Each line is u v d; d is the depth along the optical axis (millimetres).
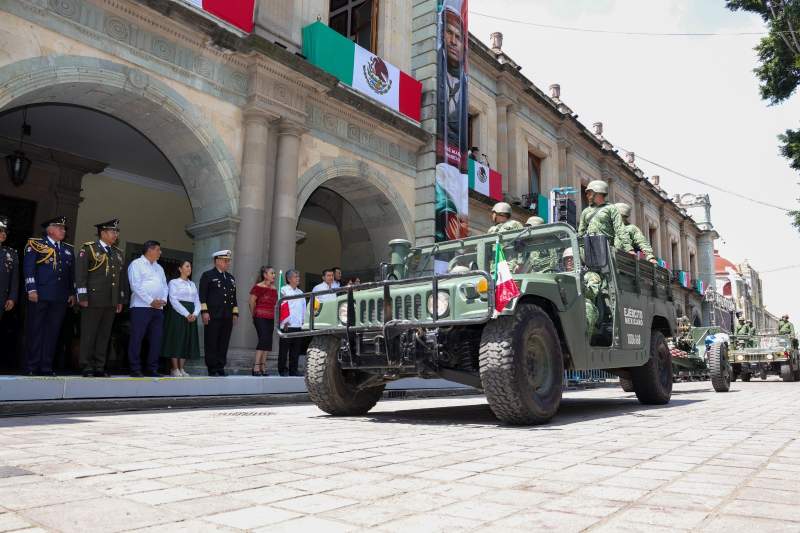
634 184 29188
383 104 12453
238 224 9477
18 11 7125
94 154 12234
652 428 4363
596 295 6008
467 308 4500
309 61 10867
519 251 5910
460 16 14742
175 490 2213
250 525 1747
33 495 2117
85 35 7758
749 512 1894
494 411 4559
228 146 9500
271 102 9906
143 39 8422
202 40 9102
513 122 19609
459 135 14219
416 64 14133
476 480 2412
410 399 8969
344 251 14148
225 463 2801
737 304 50719
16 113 10305
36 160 11641
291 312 8914
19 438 3658
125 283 7266
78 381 5816
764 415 5445
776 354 17547
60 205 12000
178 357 7625
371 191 12656
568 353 5207
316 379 5402
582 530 1696
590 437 3838
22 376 6016
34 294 6352
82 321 6902
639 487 2277
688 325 13633
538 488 2262
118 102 8531
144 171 13234
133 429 4219
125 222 13094
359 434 4004
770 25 13906
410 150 13430
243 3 9680
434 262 6332
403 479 2432
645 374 6820
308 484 2328
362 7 13875
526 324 4617
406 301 4844
